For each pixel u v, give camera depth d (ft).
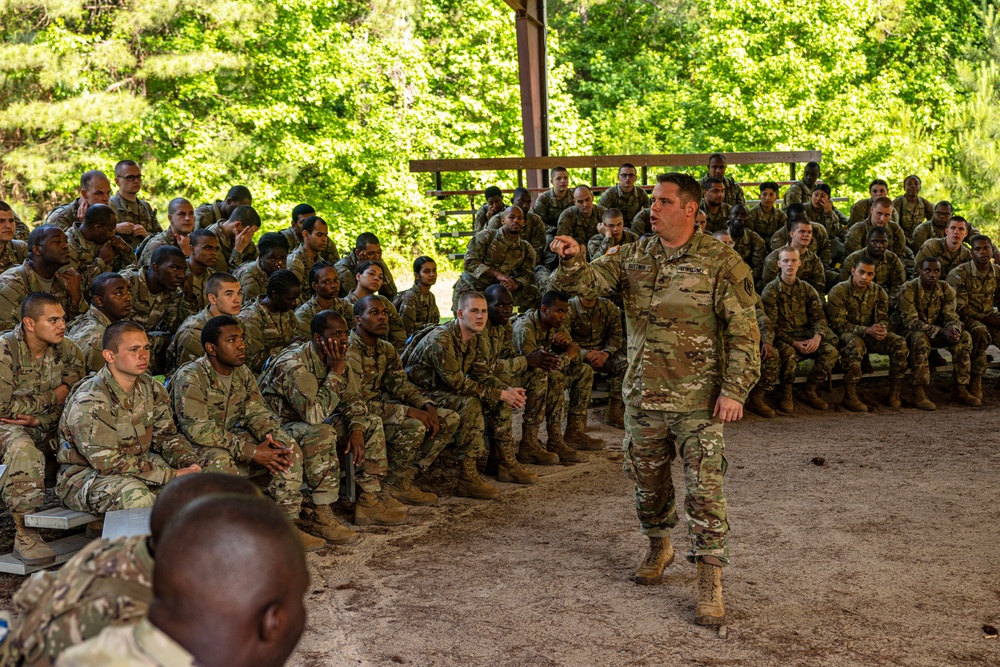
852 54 80.64
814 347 28.78
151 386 16.44
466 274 33.42
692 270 14.42
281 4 69.05
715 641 13.42
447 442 20.99
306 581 5.17
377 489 19.42
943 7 83.51
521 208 33.47
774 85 79.51
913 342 29.84
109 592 6.57
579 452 24.30
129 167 28.40
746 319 14.12
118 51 61.67
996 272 31.53
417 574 16.33
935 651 13.02
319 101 70.08
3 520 18.07
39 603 6.70
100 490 15.08
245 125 70.18
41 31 62.49
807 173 41.98
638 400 14.78
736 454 24.20
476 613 14.57
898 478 21.76
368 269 26.91
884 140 77.51
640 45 89.97
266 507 5.19
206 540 4.92
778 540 17.62
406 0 73.26
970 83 72.33
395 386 21.11
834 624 13.92
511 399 21.68
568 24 89.76
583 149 80.38
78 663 4.98
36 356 16.93
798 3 78.95
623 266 15.15
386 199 72.90
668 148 81.66
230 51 67.51
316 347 18.86
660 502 15.44
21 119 59.26
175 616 4.94
